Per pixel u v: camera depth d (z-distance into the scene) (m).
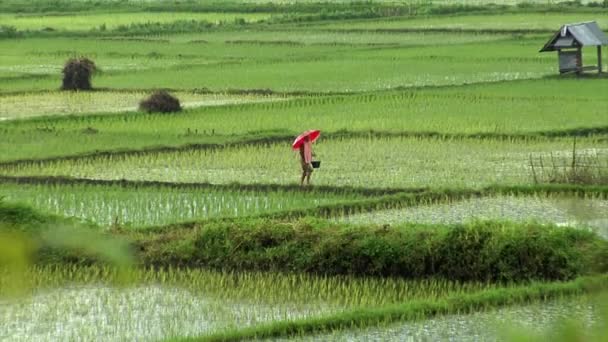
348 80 78.56
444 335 27.00
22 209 33.84
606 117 60.50
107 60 94.94
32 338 27.70
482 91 70.69
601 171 45.09
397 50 95.56
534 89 71.75
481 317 28.25
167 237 35.00
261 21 123.81
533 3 134.62
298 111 64.06
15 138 56.47
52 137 56.66
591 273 32.03
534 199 42.00
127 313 29.62
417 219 39.22
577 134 56.22
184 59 94.31
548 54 91.38
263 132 56.03
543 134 55.47
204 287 31.92
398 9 128.12
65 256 32.06
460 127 57.50
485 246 32.50
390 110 63.56
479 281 32.38
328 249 33.31
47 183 45.56
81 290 31.28
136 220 39.84
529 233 32.53
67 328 28.44
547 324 27.50
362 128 57.38
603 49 97.38
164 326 28.58
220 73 83.75
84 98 73.38
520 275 32.16
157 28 117.88
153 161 50.41
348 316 27.88
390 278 32.56
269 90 74.25
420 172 47.16
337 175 46.66
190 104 69.44
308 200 42.41
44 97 74.19
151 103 65.12
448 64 86.19
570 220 38.19
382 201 41.28
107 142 54.94
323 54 93.94
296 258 33.50
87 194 43.62
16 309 29.80
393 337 26.91
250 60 91.44
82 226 34.06
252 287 31.92
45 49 102.94
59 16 138.12
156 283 32.31
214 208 41.47
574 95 68.88
